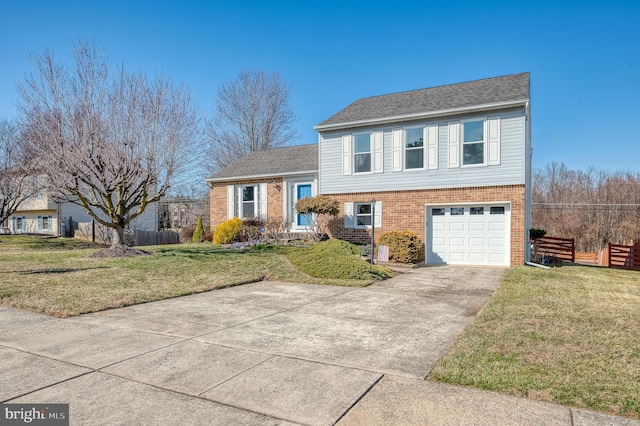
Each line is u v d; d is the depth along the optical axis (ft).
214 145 120.37
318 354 15.46
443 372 13.42
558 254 61.93
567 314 21.54
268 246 53.31
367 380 12.90
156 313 22.26
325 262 36.45
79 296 25.66
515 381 12.57
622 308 23.15
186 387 12.36
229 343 16.81
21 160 75.61
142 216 103.76
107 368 13.91
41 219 102.12
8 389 12.19
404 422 10.21
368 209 52.26
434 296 27.58
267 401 11.43
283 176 61.26
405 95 56.75
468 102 46.44
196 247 57.98
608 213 114.01
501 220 45.01
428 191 48.11
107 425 10.06
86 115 43.06
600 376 12.95
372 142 51.52
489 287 31.19
